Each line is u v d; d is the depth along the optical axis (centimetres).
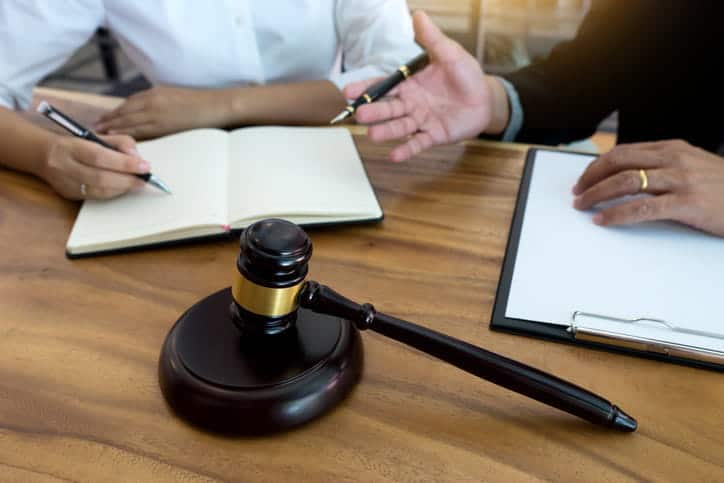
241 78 105
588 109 101
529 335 49
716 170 63
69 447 39
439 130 77
